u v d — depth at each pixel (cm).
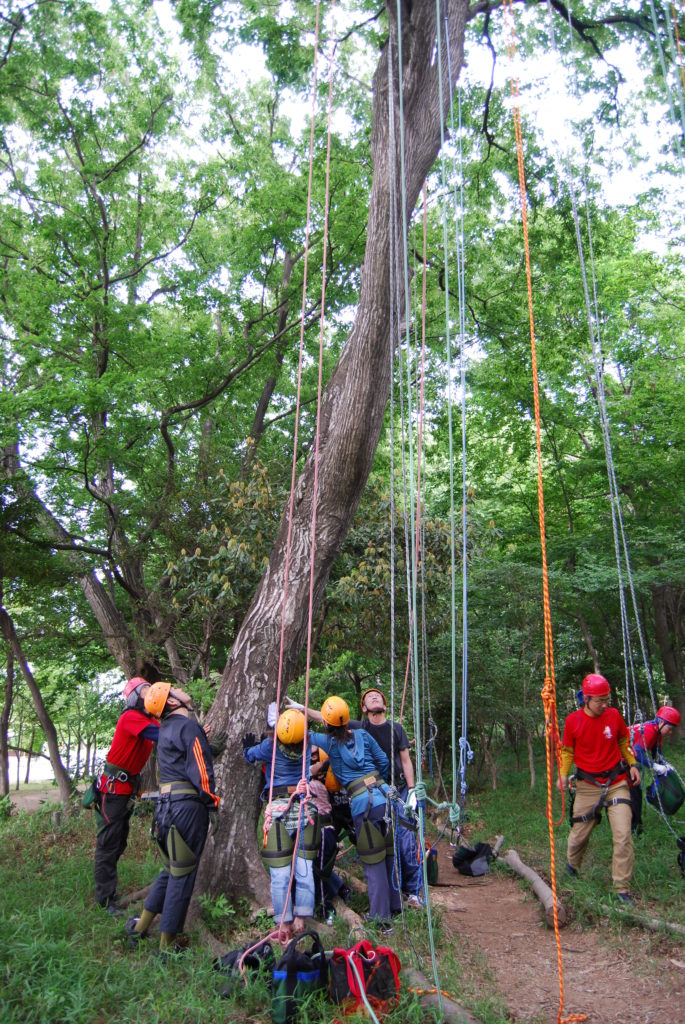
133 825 902
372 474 1453
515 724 1313
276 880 482
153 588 1227
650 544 1488
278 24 1084
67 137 1466
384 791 554
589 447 1725
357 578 976
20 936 446
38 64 1392
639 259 1670
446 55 670
